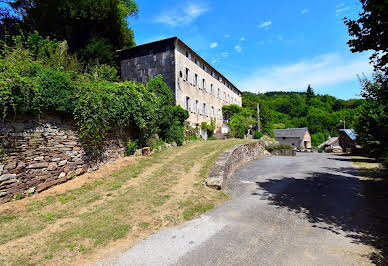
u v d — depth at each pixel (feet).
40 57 29.86
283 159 63.00
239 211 20.95
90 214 18.49
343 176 36.94
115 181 27.32
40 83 22.26
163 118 49.03
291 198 25.11
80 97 26.45
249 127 109.40
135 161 35.63
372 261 12.27
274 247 14.10
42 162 23.24
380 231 16.14
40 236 14.87
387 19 16.60
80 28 64.64
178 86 62.34
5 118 20.15
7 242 14.01
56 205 20.10
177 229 16.93
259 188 29.76
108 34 68.54
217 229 16.92
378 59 19.13
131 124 38.83
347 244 14.35
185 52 67.92
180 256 13.12
